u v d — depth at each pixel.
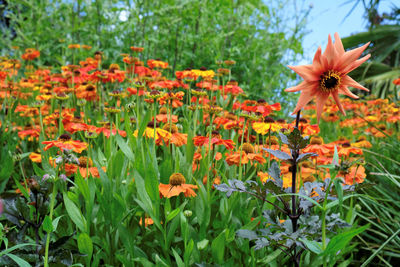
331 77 1.06
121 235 1.48
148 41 4.17
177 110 2.88
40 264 1.25
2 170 1.94
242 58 4.07
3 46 5.16
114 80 2.96
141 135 1.64
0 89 2.88
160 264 1.39
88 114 2.72
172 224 1.47
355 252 2.10
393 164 2.51
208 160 1.60
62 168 1.67
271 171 1.28
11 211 1.30
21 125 2.91
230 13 4.36
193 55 4.09
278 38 4.65
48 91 2.90
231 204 1.58
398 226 1.96
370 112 3.70
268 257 1.48
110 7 4.70
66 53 4.25
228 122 1.93
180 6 4.18
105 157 1.91
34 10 5.11
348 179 1.73
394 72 5.06
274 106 1.81
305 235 1.22
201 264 1.40
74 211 1.46
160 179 1.64
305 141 1.17
